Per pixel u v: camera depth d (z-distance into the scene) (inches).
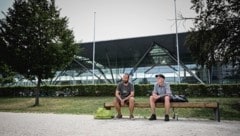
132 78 1396.4
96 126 284.0
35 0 734.5
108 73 1491.1
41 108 647.8
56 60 705.6
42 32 698.2
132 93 372.8
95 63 1519.4
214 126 279.0
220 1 532.7
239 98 685.9
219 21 535.2
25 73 716.7
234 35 524.4
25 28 695.7
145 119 371.2
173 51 1317.7
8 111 591.2
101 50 1457.9
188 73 1268.5
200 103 344.2
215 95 778.2
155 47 1347.2
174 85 805.2
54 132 239.8
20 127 279.3
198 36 552.7
